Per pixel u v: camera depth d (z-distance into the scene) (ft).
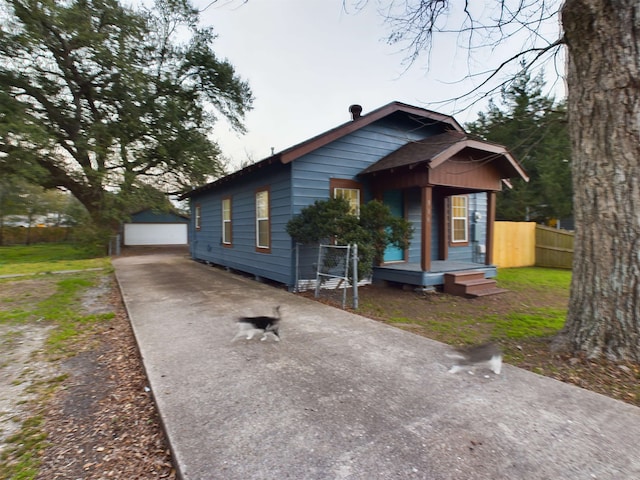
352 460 5.94
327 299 20.51
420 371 9.86
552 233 37.63
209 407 7.78
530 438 6.61
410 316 17.06
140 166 60.13
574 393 8.52
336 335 13.30
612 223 10.03
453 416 7.42
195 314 16.51
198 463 5.86
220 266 38.55
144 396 8.85
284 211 23.49
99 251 54.95
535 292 23.44
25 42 44.27
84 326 15.19
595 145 10.35
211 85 61.72
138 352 11.80
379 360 10.69
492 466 5.80
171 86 57.77
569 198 46.91
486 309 18.61
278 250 24.44
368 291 23.39
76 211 71.92
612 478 5.53
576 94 10.84
